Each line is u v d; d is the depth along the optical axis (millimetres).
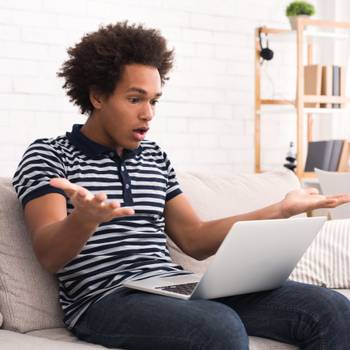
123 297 1995
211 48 5754
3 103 4961
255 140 5785
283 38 5801
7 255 2133
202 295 1938
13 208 2184
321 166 5508
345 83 5785
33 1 5031
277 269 2051
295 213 2232
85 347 1873
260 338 2051
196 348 1794
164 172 2385
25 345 1824
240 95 5898
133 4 5422
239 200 2721
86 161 2186
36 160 2109
